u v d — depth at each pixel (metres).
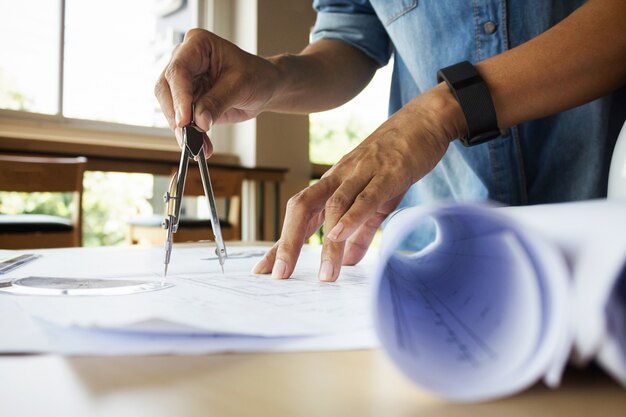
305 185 3.20
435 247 0.31
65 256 0.60
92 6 2.64
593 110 0.67
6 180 1.64
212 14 3.04
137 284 0.37
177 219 0.43
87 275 0.44
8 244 1.62
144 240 2.24
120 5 2.73
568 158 0.70
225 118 0.68
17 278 0.41
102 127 2.67
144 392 0.16
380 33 0.90
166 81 0.54
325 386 0.17
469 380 0.15
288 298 0.32
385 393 0.16
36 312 0.26
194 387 0.17
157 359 0.19
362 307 0.29
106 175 3.26
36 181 1.69
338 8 0.89
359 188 0.43
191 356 0.20
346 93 0.84
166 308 0.27
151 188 3.20
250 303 0.30
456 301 0.21
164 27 2.89
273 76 0.66
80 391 0.16
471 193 0.76
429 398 0.16
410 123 0.48
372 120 4.04
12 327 0.23
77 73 2.61
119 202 3.28
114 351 0.20
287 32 3.10
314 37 0.91
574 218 0.17
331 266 0.40
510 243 0.17
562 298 0.14
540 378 0.16
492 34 0.71
